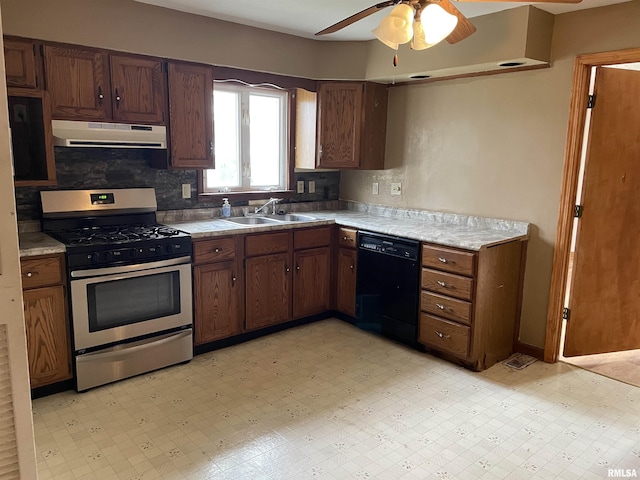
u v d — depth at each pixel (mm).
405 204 4168
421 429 2490
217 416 2596
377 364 3260
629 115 3150
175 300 3135
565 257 3209
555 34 3074
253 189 4176
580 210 3195
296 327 3934
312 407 2699
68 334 2768
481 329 3133
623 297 3430
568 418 2613
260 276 3584
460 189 3744
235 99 3945
